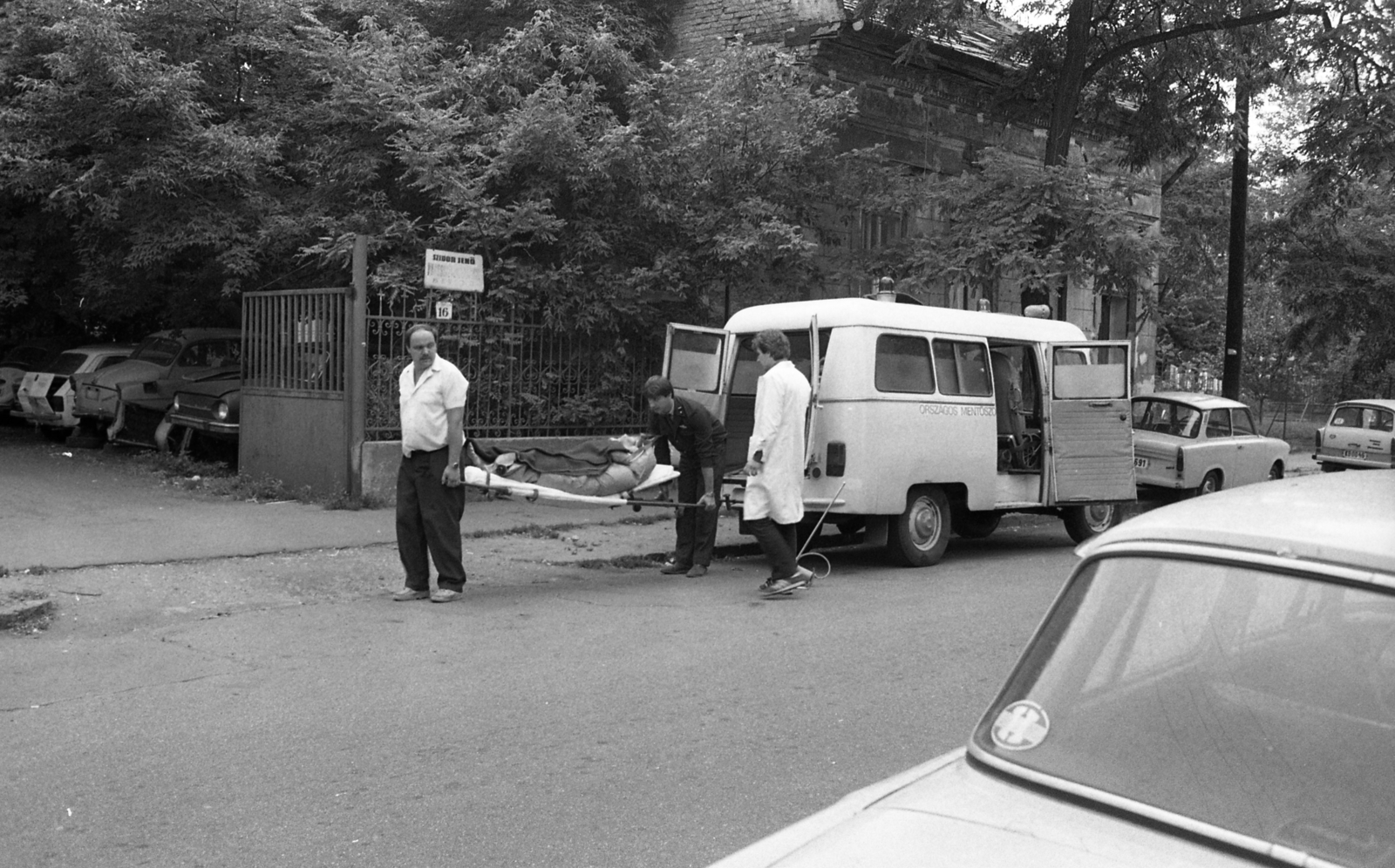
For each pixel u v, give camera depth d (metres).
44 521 11.21
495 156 14.49
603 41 15.99
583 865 4.29
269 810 4.79
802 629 8.09
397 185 15.01
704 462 9.84
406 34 16.39
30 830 4.60
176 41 16.53
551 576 10.05
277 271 16.47
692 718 6.04
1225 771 2.26
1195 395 17.05
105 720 5.97
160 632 7.80
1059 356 12.25
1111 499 12.35
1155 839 2.18
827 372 10.48
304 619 8.22
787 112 15.61
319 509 12.48
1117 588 2.60
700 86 15.99
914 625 8.29
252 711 6.11
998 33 20.50
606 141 14.07
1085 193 16.20
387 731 5.79
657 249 15.27
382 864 4.30
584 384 14.70
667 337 12.06
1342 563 2.33
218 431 14.71
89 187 15.37
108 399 17.00
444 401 8.62
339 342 12.82
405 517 8.84
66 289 20.48
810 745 5.63
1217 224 28.48
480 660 7.16
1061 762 2.39
